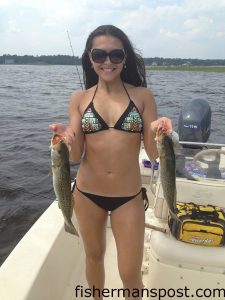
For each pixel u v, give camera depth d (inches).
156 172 154.9
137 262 105.4
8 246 235.1
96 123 101.3
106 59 98.4
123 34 101.5
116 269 145.4
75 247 142.8
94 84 115.5
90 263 113.1
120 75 108.7
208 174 137.3
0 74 2407.7
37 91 1189.1
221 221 115.0
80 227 110.3
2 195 304.8
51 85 1453.0
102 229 110.1
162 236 118.4
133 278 106.7
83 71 114.0
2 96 1033.5
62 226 130.7
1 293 98.9
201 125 174.2
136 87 105.8
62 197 84.8
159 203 127.8
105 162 102.5
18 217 271.1
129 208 104.3
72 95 108.2
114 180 103.0
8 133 532.7
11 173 353.1
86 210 107.2
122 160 102.0
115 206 104.9
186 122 175.0
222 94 1068.5
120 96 102.6
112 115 101.6
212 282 112.9
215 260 110.9
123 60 99.6
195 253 112.2
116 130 101.1
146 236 152.2
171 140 84.3
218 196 125.9
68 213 86.7
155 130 88.6
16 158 402.6
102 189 104.2
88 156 105.0
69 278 135.9
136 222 104.0
